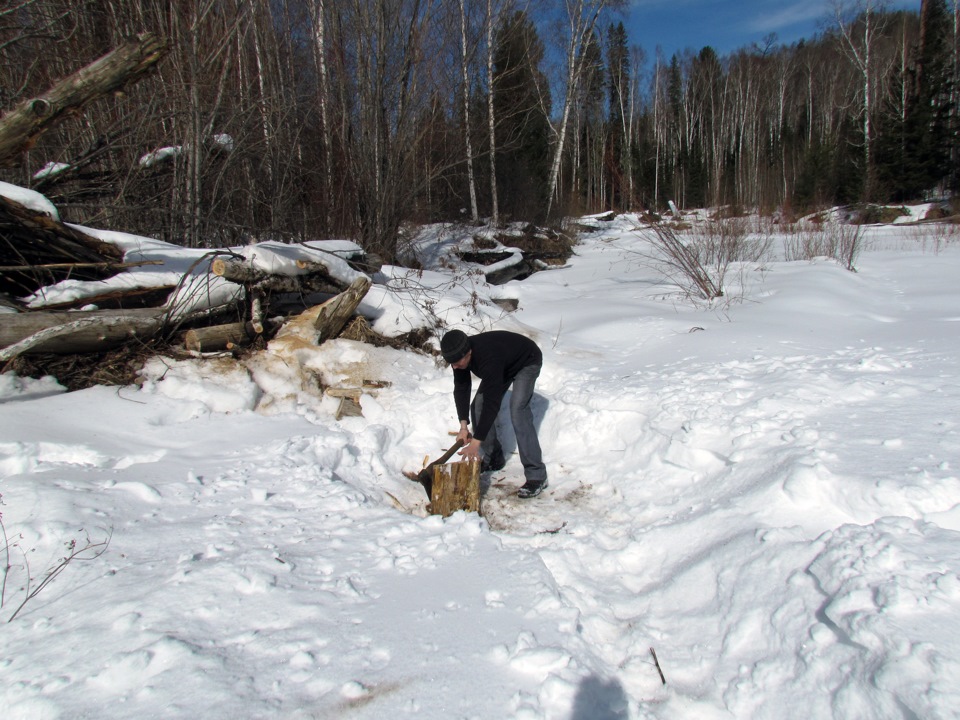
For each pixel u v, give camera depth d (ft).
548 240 62.49
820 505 9.12
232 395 15.47
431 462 14.14
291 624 7.50
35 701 6.13
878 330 20.08
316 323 18.47
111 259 18.15
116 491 10.41
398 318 20.98
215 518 10.14
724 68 159.74
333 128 37.99
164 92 26.50
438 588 8.48
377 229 38.83
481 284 31.48
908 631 6.21
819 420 12.02
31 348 14.49
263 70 36.42
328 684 6.53
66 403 13.84
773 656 7.00
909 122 93.66
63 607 7.66
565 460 14.28
